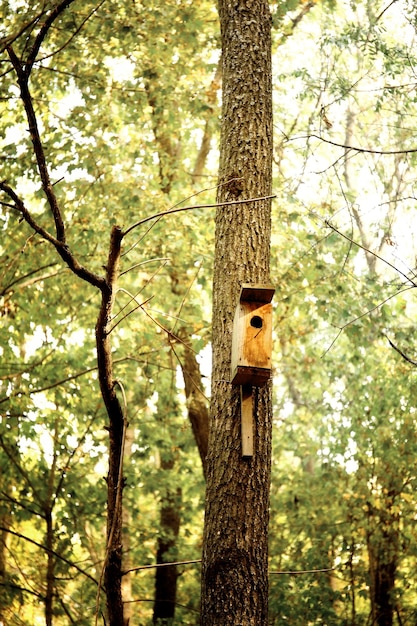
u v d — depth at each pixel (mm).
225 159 4824
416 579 9430
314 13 10180
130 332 8688
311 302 8883
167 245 8203
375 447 9391
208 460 4355
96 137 8305
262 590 4086
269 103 4965
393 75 7387
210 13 8242
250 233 4625
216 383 4434
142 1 7691
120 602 4176
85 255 8070
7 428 7570
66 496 7898
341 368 10289
